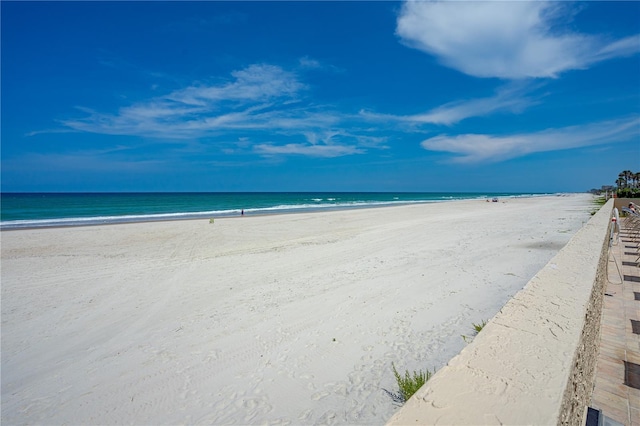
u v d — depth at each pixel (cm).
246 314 627
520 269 852
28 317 642
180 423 350
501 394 126
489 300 636
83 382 430
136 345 523
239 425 342
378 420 333
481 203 5359
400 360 441
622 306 472
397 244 1312
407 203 5922
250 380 419
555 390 127
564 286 259
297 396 383
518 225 1842
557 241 1245
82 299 738
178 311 658
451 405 121
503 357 154
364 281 797
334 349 482
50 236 1683
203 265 1037
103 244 1450
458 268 884
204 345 514
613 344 367
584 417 197
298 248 1298
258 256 1157
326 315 603
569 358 151
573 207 3491
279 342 512
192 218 2862
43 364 476
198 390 404
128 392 405
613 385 295
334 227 2028
